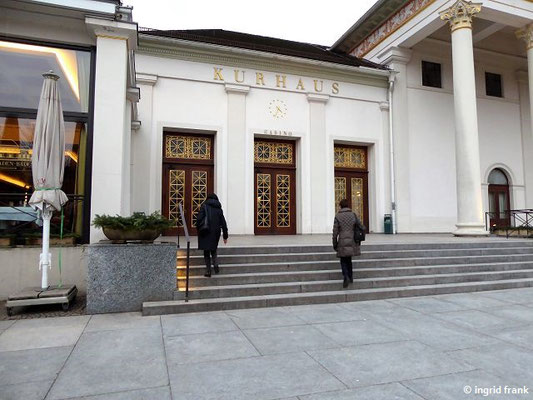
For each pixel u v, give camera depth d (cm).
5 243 646
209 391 319
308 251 827
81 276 670
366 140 1556
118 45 694
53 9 667
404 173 1586
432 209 1627
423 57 1700
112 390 321
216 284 670
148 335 468
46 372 357
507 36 1881
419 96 1669
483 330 497
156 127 1268
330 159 1489
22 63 704
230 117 1352
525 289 786
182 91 1308
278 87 1427
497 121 1833
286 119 1433
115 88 685
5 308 589
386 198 1571
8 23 666
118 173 674
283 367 370
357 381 340
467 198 1304
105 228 598
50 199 583
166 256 607
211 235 672
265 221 1422
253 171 1377
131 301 588
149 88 1265
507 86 1880
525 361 390
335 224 701
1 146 692
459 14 1354
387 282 734
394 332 486
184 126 1298
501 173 1844
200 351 413
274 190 1445
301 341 448
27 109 702
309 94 1464
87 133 705
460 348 427
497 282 796
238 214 1336
